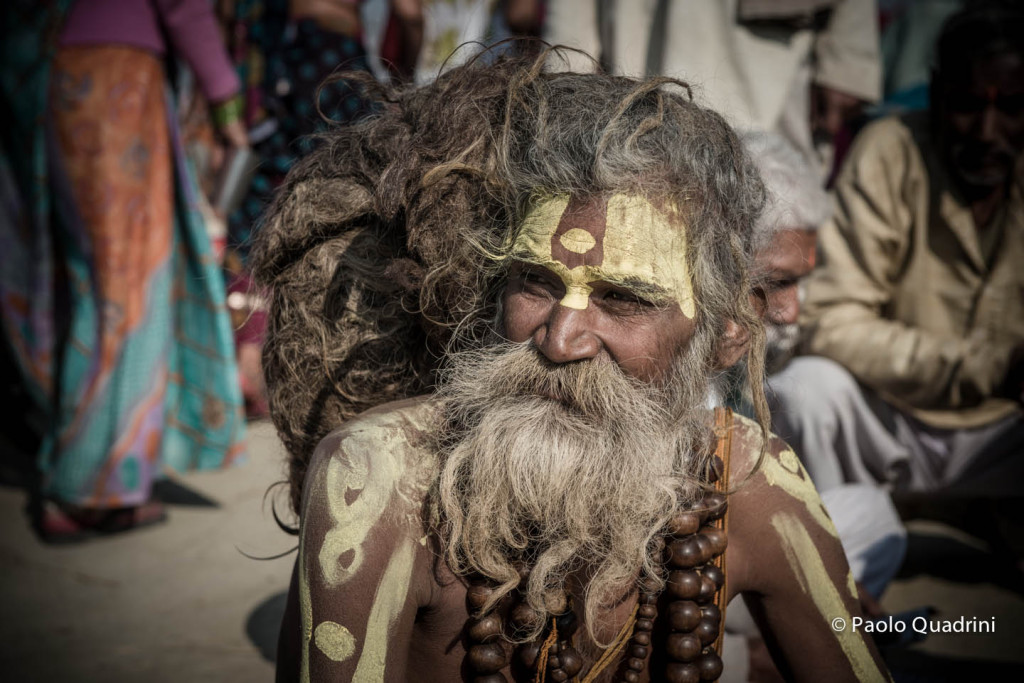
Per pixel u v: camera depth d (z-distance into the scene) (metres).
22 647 2.41
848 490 2.44
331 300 1.31
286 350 1.34
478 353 1.15
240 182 3.71
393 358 1.30
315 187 1.36
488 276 1.17
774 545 1.21
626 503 1.06
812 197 2.17
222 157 3.74
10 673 2.27
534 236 1.06
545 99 1.10
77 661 2.34
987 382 2.57
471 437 1.09
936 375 2.58
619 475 1.06
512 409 1.06
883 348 2.62
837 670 1.22
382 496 1.06
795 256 1.92
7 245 3.21
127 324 3.04
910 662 2.32
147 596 2.73
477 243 1.15
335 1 4.25
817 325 2.71
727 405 1.47
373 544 1.04
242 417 3.27
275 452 1.57
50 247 3.13
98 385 3.03
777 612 1.24
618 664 1.16
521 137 1.12
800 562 1.21
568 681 1.11
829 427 2.55
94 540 3.14
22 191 3.21
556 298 1.07
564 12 3.43
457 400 1.14
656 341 1.07
